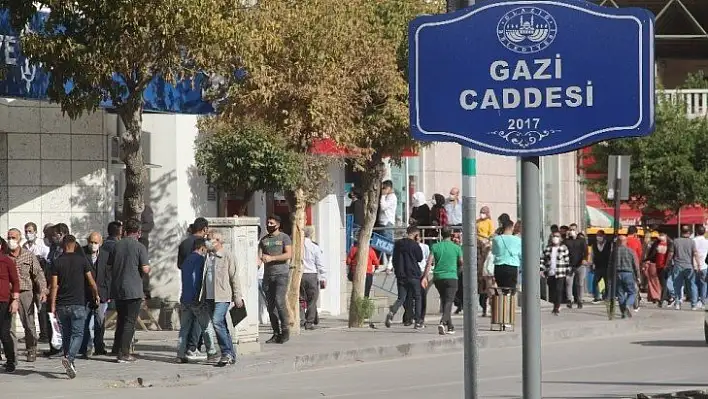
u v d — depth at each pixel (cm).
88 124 3266
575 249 4244
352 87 3066
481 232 4019
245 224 2708
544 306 4334
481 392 2142
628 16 1084
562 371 2494
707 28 6256
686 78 6644
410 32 1127
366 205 3400
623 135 1088
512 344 3152
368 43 3112
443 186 4950
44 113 3209
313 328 3338
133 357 2570
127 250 2552
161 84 3088
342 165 3562
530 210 1105
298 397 2128
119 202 3556
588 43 1094
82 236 3256
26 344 2533
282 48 2848
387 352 2862
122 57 2448
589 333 3422
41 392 2184
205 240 2523
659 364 2608
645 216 5797
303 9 2898
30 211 3200
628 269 3809
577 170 5984
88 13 2448
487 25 1112
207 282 2494
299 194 3172
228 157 3077
